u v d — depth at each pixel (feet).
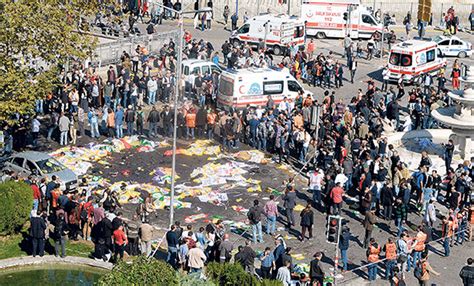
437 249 106.93
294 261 101.09
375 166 118.11
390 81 174.60
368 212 105.09
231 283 81.82
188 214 113.39
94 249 102.63
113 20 145.89
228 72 150.20
